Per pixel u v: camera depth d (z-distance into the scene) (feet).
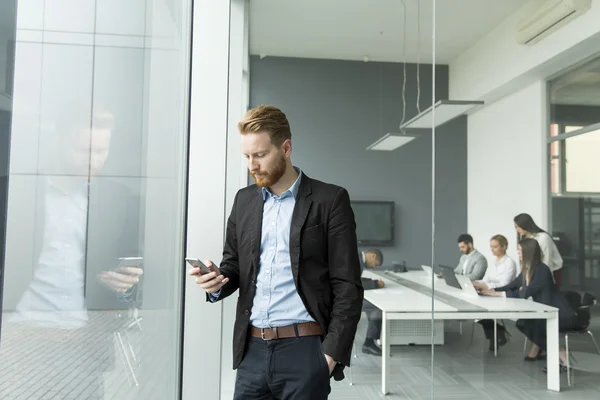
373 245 8.24
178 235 5.31
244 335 4.16
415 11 8.82
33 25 2.48
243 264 4.25
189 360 5.33
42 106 2.55
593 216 8.03
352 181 8.46
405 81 8.69
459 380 7.95
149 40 4.10
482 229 8.29
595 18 8.06
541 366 8.00
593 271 8.07
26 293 2.35
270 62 8.68
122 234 3.59
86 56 2.99
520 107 8.39
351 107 8.64
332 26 8.80
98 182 3.22
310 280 4.04
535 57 8.38
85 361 2.96
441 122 8.51
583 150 8.35
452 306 8.11
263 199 4.32
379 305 8.11
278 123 4.07
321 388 3.95
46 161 2.57
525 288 8.03
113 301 3.43
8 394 2.24
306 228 4.07
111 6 3.34
